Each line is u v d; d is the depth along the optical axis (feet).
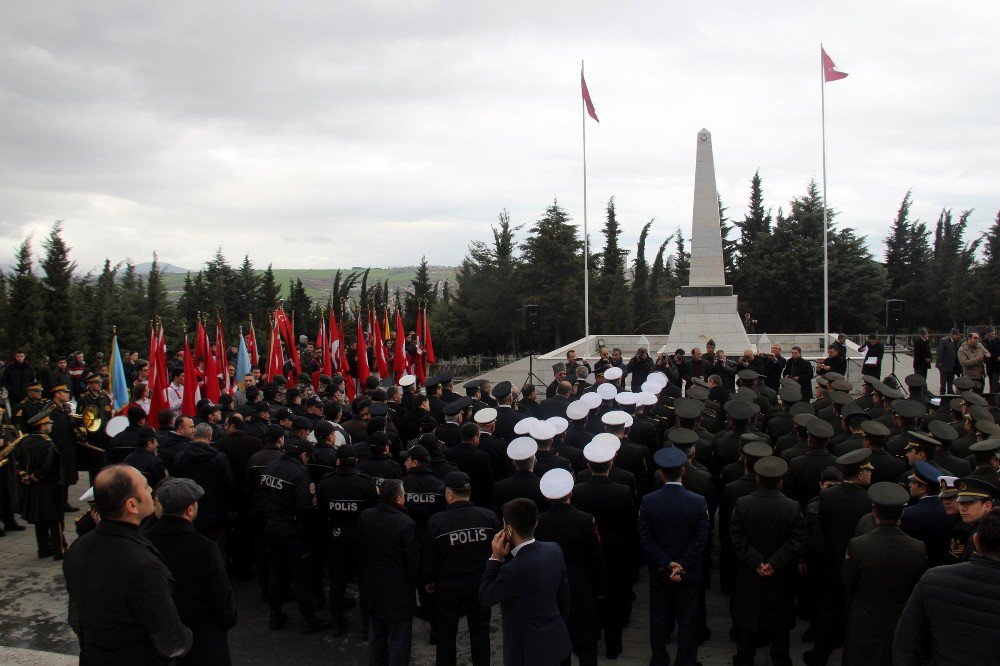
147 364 45.91
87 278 150.51
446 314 159.74
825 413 35.19
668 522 20.22
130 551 12.92
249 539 30.12
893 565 16.85
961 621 11.82
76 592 12.89
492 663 22.25
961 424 30.86
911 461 23.31
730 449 27.25
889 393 33.32
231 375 59.31
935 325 184.55
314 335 148.25
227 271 170.71
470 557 19.77
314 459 26.23
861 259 168.66
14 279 97.55
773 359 56.39
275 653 23.21
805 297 166.91
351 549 24.02
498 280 157.89
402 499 20.70
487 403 36.19
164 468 26.12
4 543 34.27
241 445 29.48
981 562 12.05
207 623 15.49
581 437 29.68
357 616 26.32
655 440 30.12
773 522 19.98
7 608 26.45
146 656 12.87
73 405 47.65
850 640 17.49
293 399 34.76
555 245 157.48
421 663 22.61
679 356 54.03
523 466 22.36
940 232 212.43
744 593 20.49
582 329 161.48
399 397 38.19
